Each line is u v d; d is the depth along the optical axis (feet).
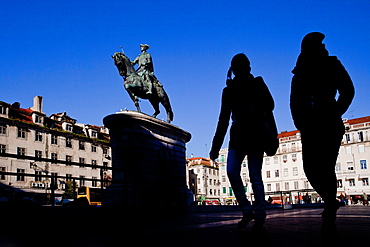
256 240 6.93
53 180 16.76
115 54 44.14
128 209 17.71
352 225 9.53
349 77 8.94
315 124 8.86
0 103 127.24
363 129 171.53
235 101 10.21
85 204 28.78
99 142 161.17
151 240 7.88
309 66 9.31
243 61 10.64
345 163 173.88
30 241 8.36
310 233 7.78
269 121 10.21
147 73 46.80
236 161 9.96
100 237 9.59
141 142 39.63
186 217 21.94
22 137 131.95
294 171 188.65
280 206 48.47
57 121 151.74
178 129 47.32
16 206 10.34
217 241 7.09
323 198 8.82
